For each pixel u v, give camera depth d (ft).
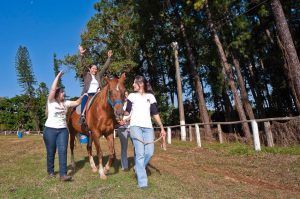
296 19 90.89
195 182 24.44
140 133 22.54
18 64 289.12
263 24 90.22
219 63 94.63
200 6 72.33
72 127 31.14
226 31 86.07
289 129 42.42
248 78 119.24
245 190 21.93
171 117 123.34
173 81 137.28
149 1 93.15
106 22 115.03
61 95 26.35
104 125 26.16
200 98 90.48
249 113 82.64
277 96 114.42
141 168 22.58
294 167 28.58
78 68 106.42
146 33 105.91
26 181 25.77
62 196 20.81
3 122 299.17
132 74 115.24
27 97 296.71
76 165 34.04
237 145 47.83
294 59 51.83
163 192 21.34
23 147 64.08
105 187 22.71
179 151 46.78
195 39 96.99
